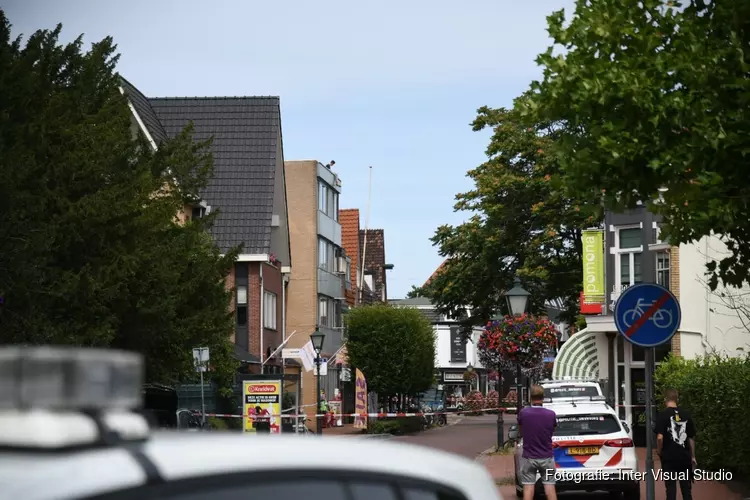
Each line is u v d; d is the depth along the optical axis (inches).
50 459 115.2
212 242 2187.5
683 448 852.0
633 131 641.6
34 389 117.6
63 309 1151.6
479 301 2719.0
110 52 1343.5
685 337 1825.8
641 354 1969.7
